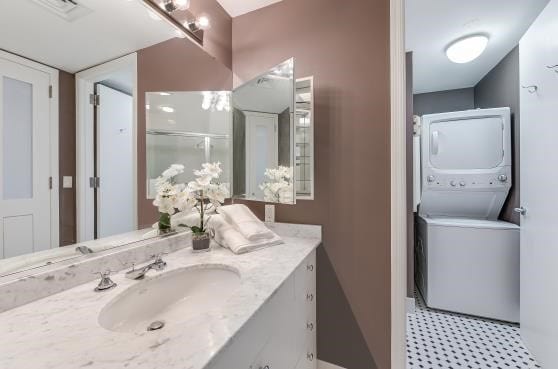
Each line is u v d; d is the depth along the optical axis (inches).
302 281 46.5
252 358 28.2
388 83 51.4
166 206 47.4
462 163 90.0
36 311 26.9
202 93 59.6
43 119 32.9
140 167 46.1
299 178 59.7
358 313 54.8
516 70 85.0
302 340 46.9
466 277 83.4
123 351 20.4
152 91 48.6
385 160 51.9
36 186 32.1
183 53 54.8
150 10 46.8
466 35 79.7
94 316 25.9
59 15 34.4
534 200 62.4
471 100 118.5
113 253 38.4
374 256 53.1
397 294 51.0
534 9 67.6
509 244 78.5
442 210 98.7
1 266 28.5
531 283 64.2
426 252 90.1
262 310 30.0
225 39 67.2
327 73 57.1
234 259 43.8
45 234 32.7
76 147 36.6
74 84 36.4
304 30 59.7
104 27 40.1
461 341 71.0
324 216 57.7
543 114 58.5
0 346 21.0
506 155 84.1
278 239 53.1
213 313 26.3
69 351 20.4
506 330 75.6
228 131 67.4
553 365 55.4
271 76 55.1
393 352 51.6
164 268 39.6
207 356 19.6
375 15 52.6
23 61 30.8
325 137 57.3
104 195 40.1
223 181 66.2
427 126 94.3
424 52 89.7
